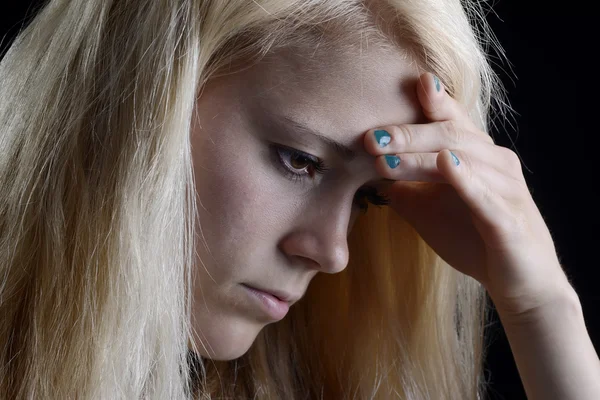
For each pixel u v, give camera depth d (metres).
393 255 1.34
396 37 0.98
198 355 1.12
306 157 0.98
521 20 1.88
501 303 1.16
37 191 1.06
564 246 1.87
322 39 0.96
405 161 0.99
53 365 1.04
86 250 1.03
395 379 1.37
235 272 1.02
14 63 1.14
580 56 1.85
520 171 1.11
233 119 0.97
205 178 0.99
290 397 1.39
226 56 0.98
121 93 1.02
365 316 1.38
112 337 1.03
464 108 1.08
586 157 1.85
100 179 1.02
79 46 1.06
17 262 1.06
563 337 1.14
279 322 1.41
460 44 1.04
